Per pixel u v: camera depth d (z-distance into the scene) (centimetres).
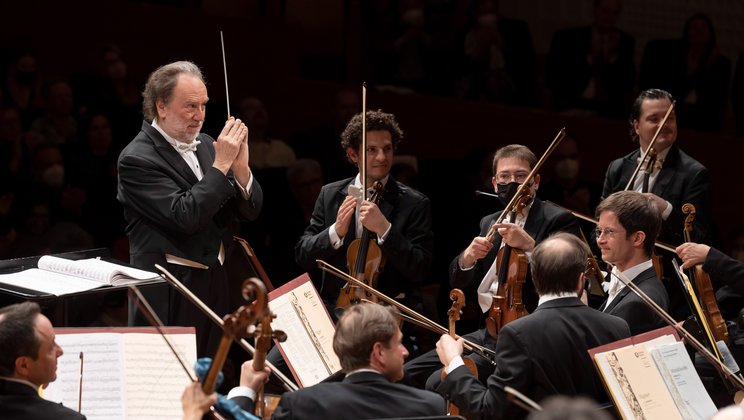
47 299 900
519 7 2248
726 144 2047
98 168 1628
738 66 2073
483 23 2067
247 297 661
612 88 2075
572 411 447
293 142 1830
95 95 1711
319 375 925
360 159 1187
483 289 1123
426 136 2056
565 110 2078
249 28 2008
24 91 1728
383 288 1166
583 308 840
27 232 1550
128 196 1022
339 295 1152
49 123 1667
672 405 784
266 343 740
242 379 758
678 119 2058
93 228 1592
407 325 1188
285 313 952
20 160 1611
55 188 1586
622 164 1270
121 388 813
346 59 2111
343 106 1842
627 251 941
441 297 1425
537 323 822
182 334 845
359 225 1188
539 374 807
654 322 900
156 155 1028
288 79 2038
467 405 835
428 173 1745
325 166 1797
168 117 1030
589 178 2064
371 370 752
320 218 1214
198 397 653
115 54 1745
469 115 2058
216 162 1022
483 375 1048
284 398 744
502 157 1143
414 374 1100
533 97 2106
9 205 1564
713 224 1636
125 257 1576
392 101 2047
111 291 938
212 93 1986
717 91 2058
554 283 839
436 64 2086
